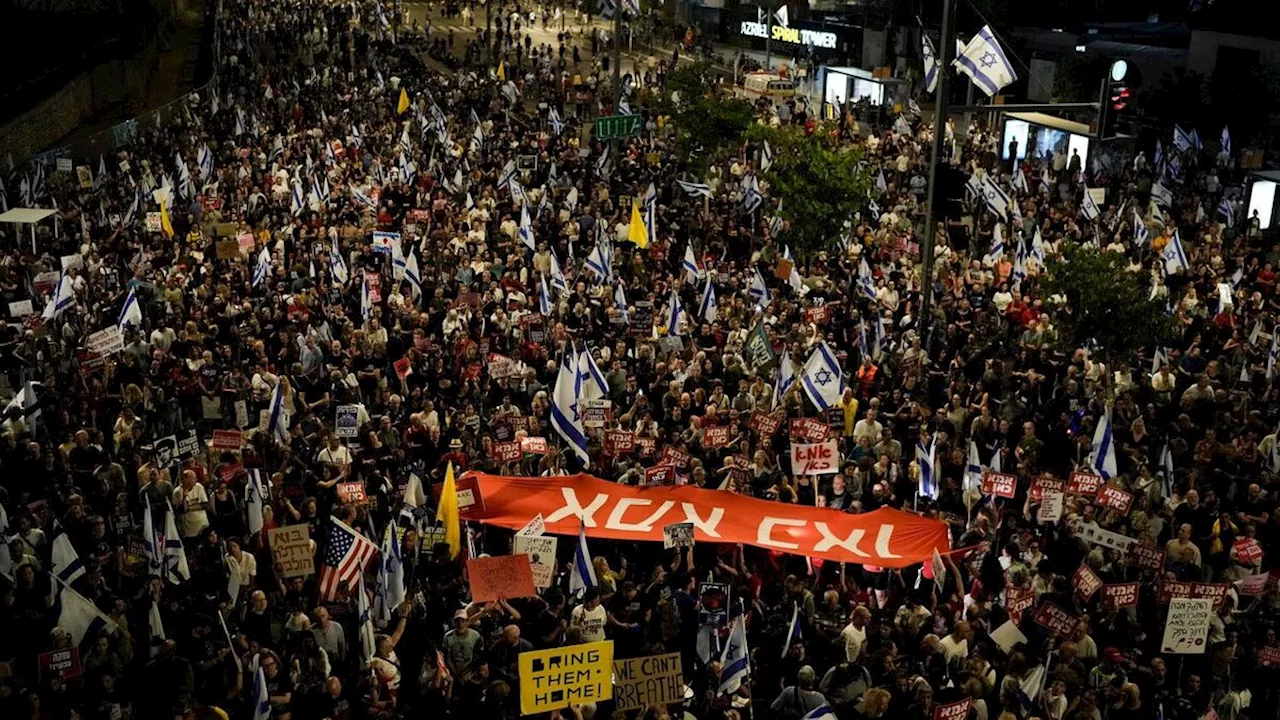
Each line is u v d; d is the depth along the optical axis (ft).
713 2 257.96
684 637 52.80
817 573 57.57
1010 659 48.47
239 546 54.54
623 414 73.26
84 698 47.01
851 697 47.67
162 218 105.40
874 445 69.00
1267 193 123.85
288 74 190.70
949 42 79.71
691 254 97.91
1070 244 87.86
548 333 84.53
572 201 119.55
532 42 247.70
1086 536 57.62
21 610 51.21
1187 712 49.52
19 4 191.52
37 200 122.31
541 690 43.37
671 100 151.84
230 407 73.26
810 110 189.37
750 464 62.90
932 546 56.75
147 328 84.94
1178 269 99.50
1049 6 212.23
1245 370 81.25
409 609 50.34
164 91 215.51
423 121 153.38
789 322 87.45
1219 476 66.80
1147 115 167.22
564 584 55.98
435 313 87.66
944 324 86.84
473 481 58.54
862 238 111.45
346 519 57.82
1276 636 54.75
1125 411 74.28
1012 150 149.89
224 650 48.70
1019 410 72.79
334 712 45.83
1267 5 161.89
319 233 106.32
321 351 78.89
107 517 60.23
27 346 78.54
